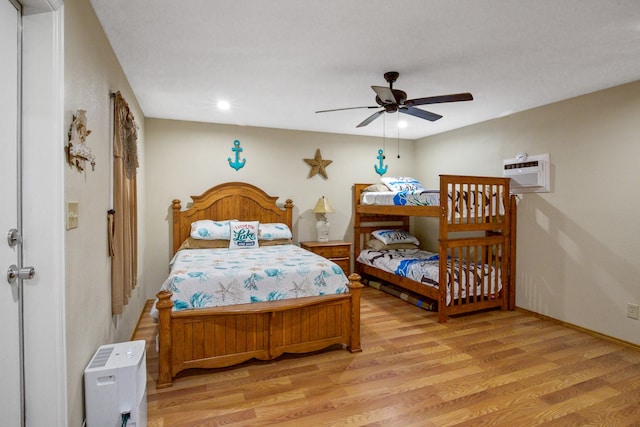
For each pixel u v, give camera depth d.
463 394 2.16
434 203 3.69
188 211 4.23
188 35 2.14
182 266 2.80
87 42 1.72
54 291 1.34
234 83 2.99
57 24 1.34
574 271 3.30
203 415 1.94
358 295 2.75
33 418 1.34
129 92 2.99
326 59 2.49
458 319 3.57
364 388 2.23
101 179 1.98
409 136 5.32
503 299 3.85
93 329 1.79
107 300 2.11
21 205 1.31
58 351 1.35
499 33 2.11
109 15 1.90
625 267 2.93
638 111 2.84
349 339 2.75
